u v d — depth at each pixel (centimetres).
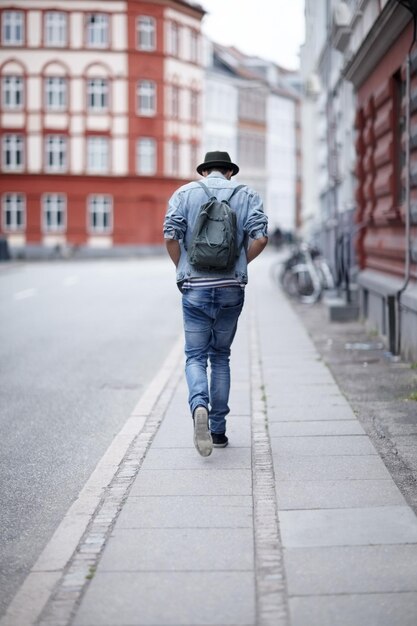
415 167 1277
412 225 1319
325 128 3769
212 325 785
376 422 915
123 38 7425
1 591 513
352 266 2438
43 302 2617
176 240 771
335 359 1372
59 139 7444
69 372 1341
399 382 1150
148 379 1278
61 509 674
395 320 1369
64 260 6762
